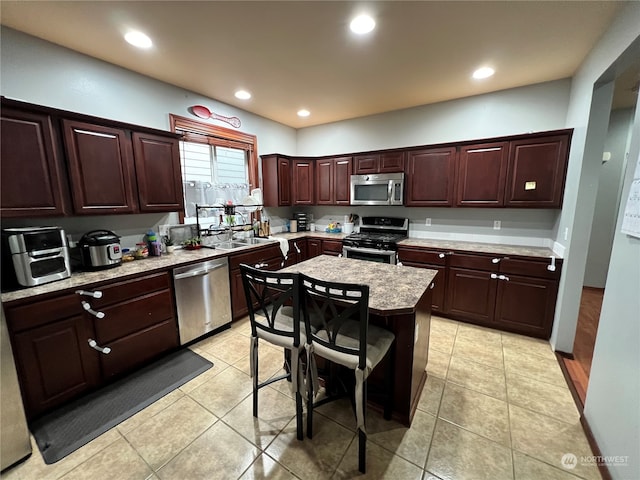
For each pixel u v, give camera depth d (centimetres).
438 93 326
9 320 164
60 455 156
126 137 239
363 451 143
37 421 179
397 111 385
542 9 179
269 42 218
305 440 165
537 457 154
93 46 221
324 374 203
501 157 297
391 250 347
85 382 199
